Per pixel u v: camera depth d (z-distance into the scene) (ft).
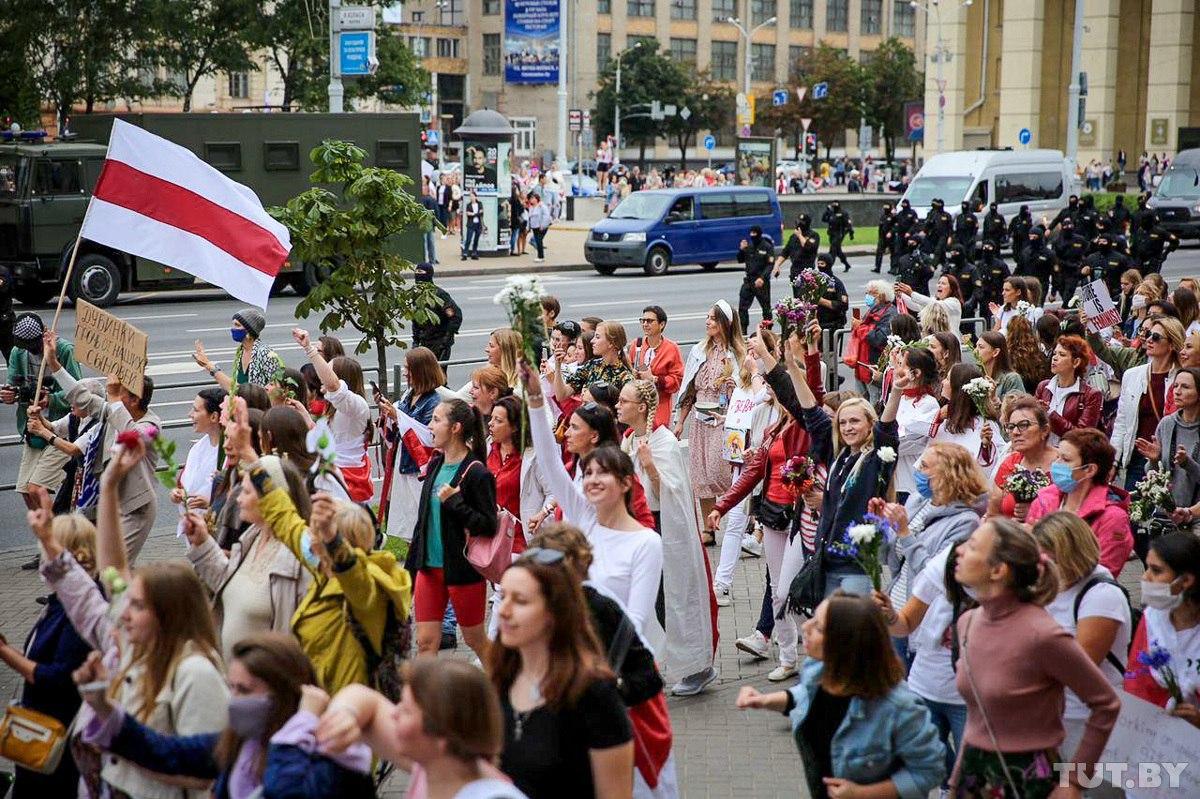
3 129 129.39
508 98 352.28
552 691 14.29
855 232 163.12
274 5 142.61
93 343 27.78
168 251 29.63
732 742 24.95
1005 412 28.17
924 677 19.60
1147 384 32.91
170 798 15.98
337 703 13.28
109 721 14.84
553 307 42.19
